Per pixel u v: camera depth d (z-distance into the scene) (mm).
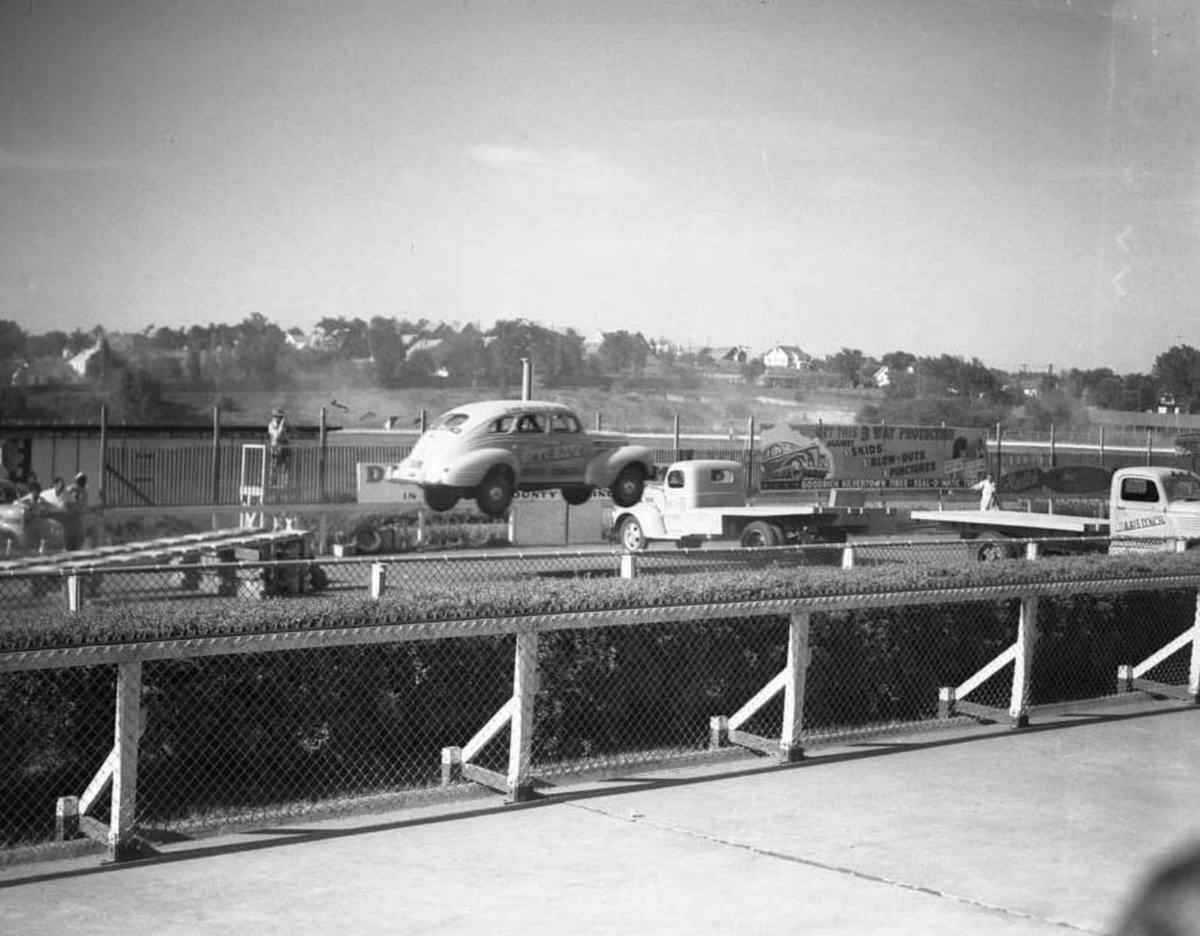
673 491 23047
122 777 5320
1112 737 8172
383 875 5191
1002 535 21672
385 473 23750
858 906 4879
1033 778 7020
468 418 22734
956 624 8914
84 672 5820
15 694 5660
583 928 4590
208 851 5484
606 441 23891
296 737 6355
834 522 22359
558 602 6750
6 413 27203
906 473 27453
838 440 26828
